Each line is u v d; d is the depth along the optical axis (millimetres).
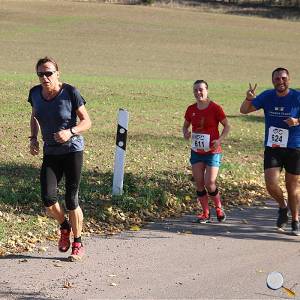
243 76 92000
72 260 16969
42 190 16875
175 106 54969
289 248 18875
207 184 21062
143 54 114250
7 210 20828
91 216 20984
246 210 23375
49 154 16938
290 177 20141
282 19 184875
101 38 134125
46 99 16641
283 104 19875
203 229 20625
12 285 15109
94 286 15250
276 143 20000
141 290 15086
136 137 38812
